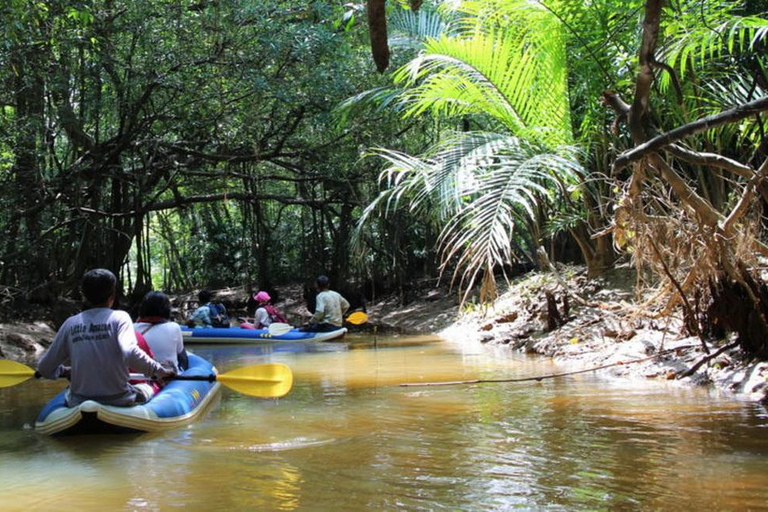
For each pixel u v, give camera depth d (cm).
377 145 1706
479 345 1144
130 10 1365
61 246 1866
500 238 623
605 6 774
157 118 1533
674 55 709
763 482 368
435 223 948
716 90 795
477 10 891
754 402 576
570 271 1211
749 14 873
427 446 462
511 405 598
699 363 675
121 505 351
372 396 669
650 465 404
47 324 1502
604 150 905
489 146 768
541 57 825
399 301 1905
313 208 2191
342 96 1534
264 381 611
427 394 671
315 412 593
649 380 704
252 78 1448
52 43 1240
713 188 834
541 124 861
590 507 336
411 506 342
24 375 589
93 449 473
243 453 454
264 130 1725
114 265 1909
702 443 450
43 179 1518
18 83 1402
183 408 571
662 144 481
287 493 366
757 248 611
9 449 477
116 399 534
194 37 1438
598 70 830
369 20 292
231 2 1415
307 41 1455
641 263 666
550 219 1033
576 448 446
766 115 723
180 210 2367
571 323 977
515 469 403
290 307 2200
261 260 2277
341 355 1066
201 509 343
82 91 1504
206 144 1712
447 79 865
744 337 652
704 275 615
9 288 1551
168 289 2992
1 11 987
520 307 1217
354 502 350
